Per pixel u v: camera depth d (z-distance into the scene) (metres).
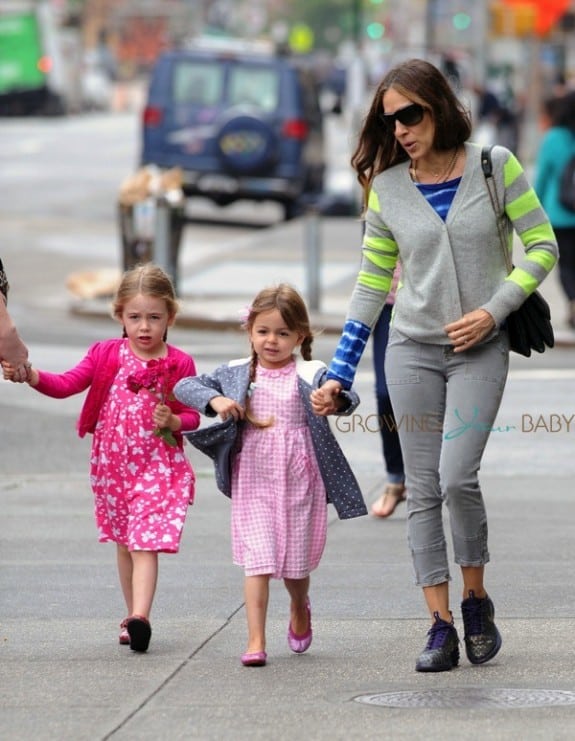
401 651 16.97
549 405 33.31
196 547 22.58
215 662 16.58
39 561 21.83
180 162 71.56
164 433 17.08
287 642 17.44
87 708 14.89
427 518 16.47
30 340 42.94
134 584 17.05
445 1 118.38
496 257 16.39
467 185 16.28
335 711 14.67
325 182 80.12
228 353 40.22
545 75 118.81
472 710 14.66
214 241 69.25
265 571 16.33
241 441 16.66
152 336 17.33
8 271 58.28
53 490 27.08
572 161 41.75
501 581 20.27
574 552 22.02
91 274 51.66
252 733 14.00
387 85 16.19
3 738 13.98
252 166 71.00
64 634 17.89
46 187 91.19
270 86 71.25
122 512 17.41
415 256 16.38
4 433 31.69
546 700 15.00
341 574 20.77
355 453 29.59
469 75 111.38
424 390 16.48
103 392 17.47
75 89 188.88
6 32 163.38
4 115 165.88
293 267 56.50
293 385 16.70
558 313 45.88
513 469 28.17
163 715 14.62
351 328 16.62
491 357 16.34
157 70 71.62
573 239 42.38
